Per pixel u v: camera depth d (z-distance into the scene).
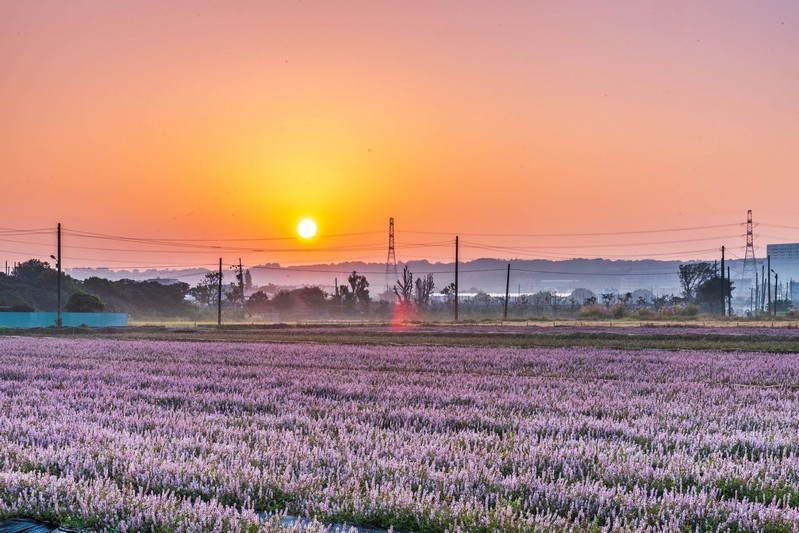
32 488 8.98
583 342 39.44
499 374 24.47
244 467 9.88
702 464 10.58
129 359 30.75
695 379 23.31
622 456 10.97
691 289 115.50
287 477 9.45
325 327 62.00
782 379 23.55
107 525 7.92
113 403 17.27
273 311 113.75
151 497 8.41
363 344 39.91
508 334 47.06
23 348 37.25
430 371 25.48
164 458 10.74
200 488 9.10
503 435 12.74
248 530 7.58
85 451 11.04
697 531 7.66
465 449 11.74
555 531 7.63
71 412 15.76
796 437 12.93
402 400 17.77
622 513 8.35
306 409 16.31
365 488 9.05
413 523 8.09
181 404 17.67
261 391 19.47
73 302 76.06
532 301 132.25
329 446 11.69
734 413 16.14
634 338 42.06
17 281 95.31
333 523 8.27
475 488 9.38
